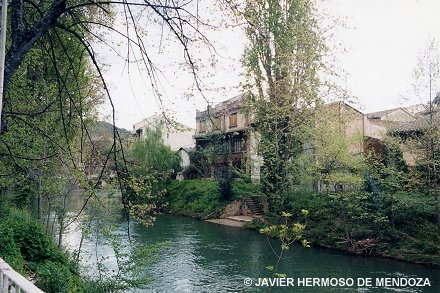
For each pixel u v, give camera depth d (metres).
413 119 22.12
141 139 40.97
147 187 8.70
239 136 38.41
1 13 4.51
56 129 10.23
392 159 21.14
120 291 10.81
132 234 23.25
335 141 20.16
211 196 35.12
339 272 15.30
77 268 11.45
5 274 3.26
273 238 22.55
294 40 21.72
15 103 8.98
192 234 24.20
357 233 19.20
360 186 20.11
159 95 5.94
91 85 10.48
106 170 7.58
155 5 5.38
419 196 18.89
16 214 12.82
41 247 9.94
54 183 12.30
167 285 13.63
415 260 16.27
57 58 8.49
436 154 18.45
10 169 10.30
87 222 14.41
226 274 15.09
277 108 22.25
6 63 5.09
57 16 5.52
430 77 18.30
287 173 24.50
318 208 22.62
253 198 32.31
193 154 44.28
